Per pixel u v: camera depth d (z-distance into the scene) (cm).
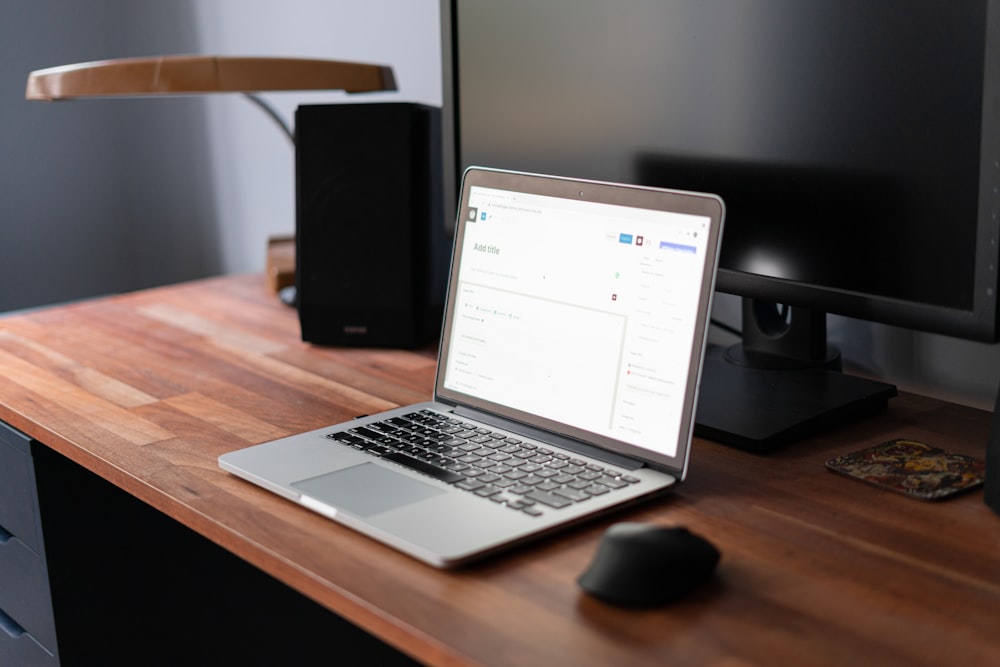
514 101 120
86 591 120
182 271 259
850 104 90
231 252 240
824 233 94
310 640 141
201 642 133
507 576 70
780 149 96
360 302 129
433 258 132
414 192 126
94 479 117
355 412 106
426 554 71
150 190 262
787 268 98
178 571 128
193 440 98
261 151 221
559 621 64
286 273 157
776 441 93
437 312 135
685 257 84
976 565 71
